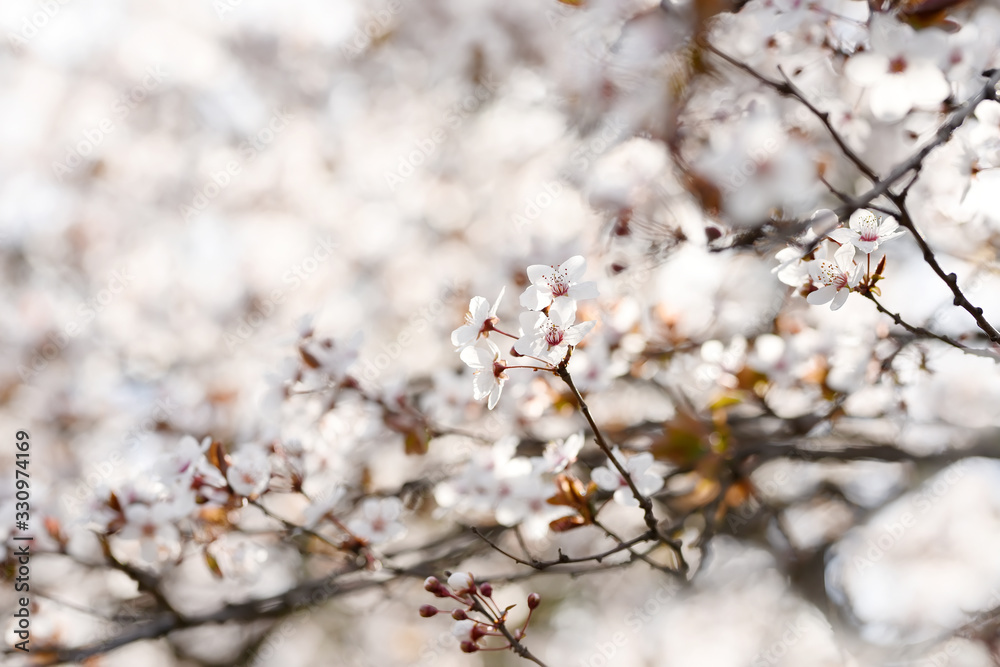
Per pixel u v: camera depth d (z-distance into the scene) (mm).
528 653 1134
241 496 1208
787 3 1149
